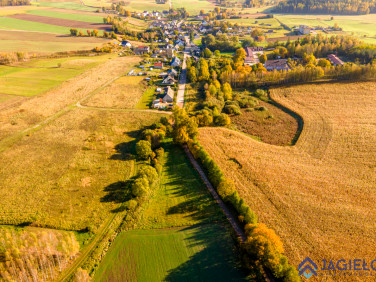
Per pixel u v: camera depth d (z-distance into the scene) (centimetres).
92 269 4688
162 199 6281
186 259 4866
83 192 6431
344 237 5191
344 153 7762
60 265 4666
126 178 6931
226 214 5809
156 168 7188
